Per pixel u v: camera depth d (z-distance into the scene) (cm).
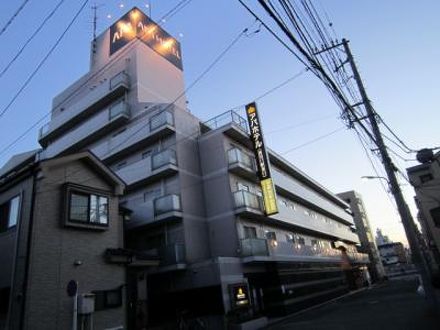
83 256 1296
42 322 1097
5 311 1174
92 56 2962
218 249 2028
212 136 2264
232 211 2045
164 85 2733
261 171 2138
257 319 1739
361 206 6338
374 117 1238
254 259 1895
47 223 1225
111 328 1281
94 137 2548
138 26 2702
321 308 2333
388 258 8269
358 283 4241
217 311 1650
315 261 2852
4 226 1323
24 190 1290
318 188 3878
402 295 2380
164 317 1802
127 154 2323
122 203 2220
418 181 3058
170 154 2027
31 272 1121
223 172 2147
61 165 1345
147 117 2269
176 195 1953
